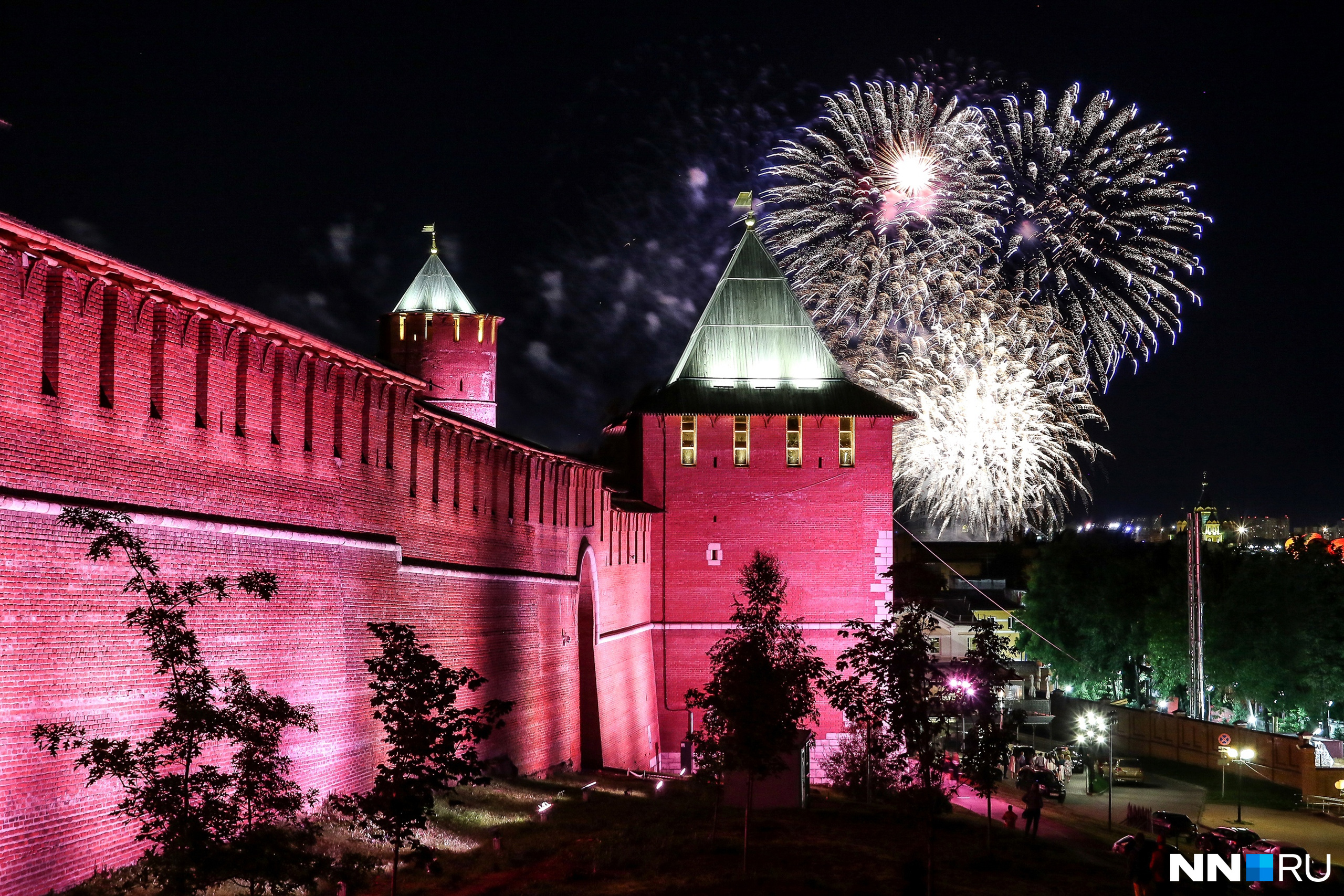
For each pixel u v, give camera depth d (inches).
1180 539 4023.1
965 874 1254.3
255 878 690.8
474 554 1691.7
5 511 805.9
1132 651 4074.8
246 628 1072.8
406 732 839.1
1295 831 2358.5
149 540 944.9
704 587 2637.8
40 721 821.2
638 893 1044.5
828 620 2610.7
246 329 1095.6
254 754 743.7
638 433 2748.5
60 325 869.8
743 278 2780.5
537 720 1892.2
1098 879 1294.3
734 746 1230.3
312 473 1222.9
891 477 2645.2
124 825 815.7
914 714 1219.2
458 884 1034.7
